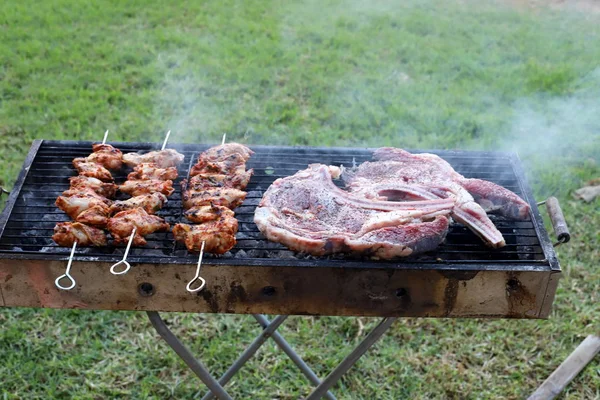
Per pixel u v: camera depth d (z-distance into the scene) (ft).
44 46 7.02
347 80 6.57
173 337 2.81
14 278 2.68
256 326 4.15
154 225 2.82
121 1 8.14
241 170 3.21
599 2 8.74
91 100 6.13
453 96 6.31
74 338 3.98
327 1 8.51
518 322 4.17
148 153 3.31
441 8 8.39
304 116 5.96
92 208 2.85
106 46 7.06
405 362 3.93
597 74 6.79
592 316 4.17
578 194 5.12
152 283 2.68
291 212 2.89
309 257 2.76
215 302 2.74
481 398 3.74
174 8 8.07
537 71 6.81
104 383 3.75
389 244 2.66
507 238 2.98
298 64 6.86
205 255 2.72
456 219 2.91
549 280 2.67
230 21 7.78
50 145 3.43
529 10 8.44
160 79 6.49
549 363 3.92
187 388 3.76
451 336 4.09
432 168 3.22
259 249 2.83
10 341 3.92
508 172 3.37
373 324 4.17
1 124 5.69
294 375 3.86
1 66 6.59
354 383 3.84
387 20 7.97
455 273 2.65
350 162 3.43
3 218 2.89
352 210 2.91
